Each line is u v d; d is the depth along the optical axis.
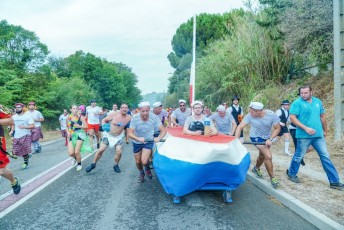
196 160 5.05
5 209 5.32
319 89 14.28
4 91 22.77
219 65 19.27
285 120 10.08
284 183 6.52
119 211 5.20
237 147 5.62
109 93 64.06
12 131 9.10
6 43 37.75
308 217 4.76
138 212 5.14
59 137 21.95
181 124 9.48
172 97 54.88
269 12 16.19
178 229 4.43
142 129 6.86
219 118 8.52
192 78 16.72
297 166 6.56
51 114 30.75
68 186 6.86
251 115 6.49
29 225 4.61
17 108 9.06
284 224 4.61
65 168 8.99
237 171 5.19
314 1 13.55
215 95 20.64
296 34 14.48
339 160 8.33
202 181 5.25
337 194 5.72
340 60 9.86
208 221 4.73
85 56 64.56
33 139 12.73
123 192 6.35
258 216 4.94
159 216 4.95
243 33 18.03
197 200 5.72
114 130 8.10
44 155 12.03
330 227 4.26
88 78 61.97
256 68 17.53
